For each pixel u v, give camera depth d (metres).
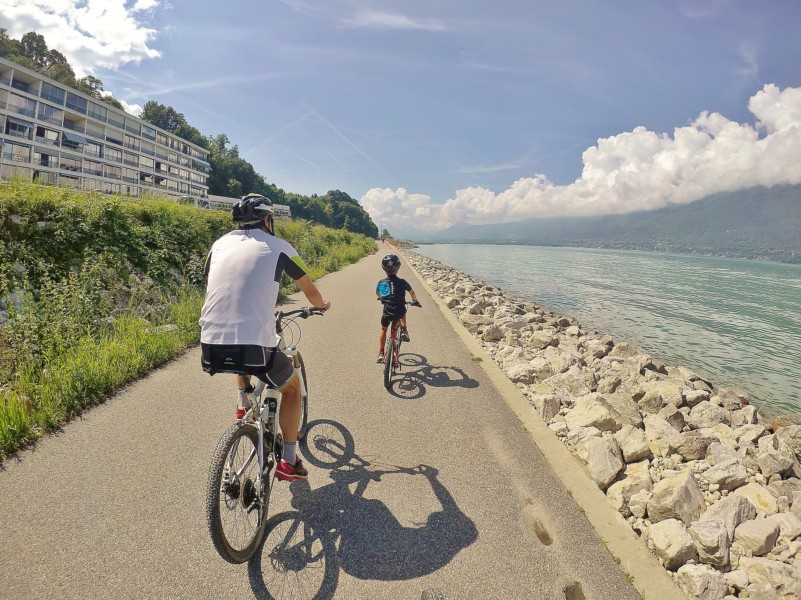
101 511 2.93
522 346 8.70
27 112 47.25
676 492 3.25
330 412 4.76
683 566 2.73
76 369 4.69
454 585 2.51
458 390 5.61
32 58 81.94
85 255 7.61
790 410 8.01
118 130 61.31
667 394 6.16
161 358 5.86
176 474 3.38
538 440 4.33
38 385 4.45
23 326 5.17
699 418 5.86
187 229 10.65
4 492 3.07
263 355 2.55
